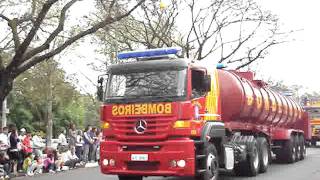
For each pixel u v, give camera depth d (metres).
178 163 11.48
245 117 16.20
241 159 15.19
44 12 16.11
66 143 21.97
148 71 12.09
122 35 28.69
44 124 38.09
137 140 11.85
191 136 11.84
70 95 35.41
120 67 12.39
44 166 18.64
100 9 23.69
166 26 28.89
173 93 11.73
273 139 20.20
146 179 15.66
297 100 24.84
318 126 35.06
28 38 15.95
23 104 38.62
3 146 16.66
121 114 12.06
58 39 29.52
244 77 17.58
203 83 12.17
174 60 11.98
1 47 23.75
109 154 12.05
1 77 16.20
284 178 15.65
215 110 13.42
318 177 15.89
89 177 16.59
